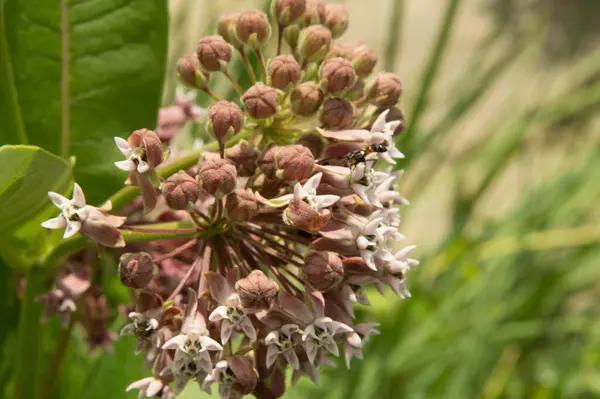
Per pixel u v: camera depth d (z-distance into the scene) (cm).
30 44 49
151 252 48
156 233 46
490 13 154
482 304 82
